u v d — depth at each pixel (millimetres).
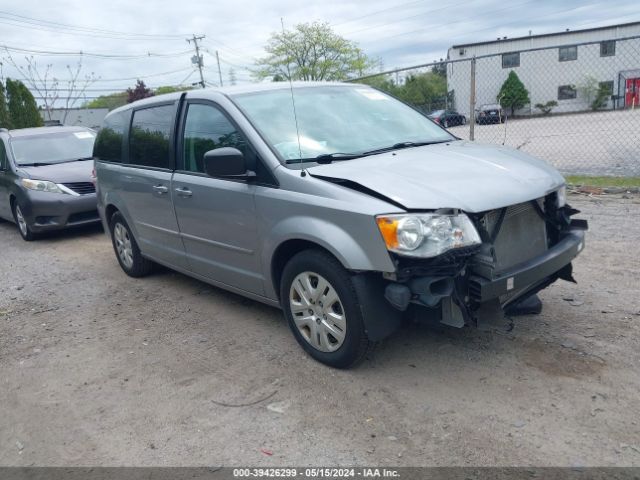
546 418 3045
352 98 4781
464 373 3555
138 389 3725
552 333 4000
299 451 2941
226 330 4562
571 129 20391
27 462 3053
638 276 4973
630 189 8227
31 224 8383
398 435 3002
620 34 44906
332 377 3648
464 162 3768
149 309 5203
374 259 3197
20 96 24094
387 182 3361
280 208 3703
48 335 4793
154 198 5102
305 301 3764
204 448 3035
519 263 3512
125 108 5902
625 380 3346
